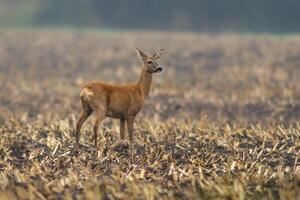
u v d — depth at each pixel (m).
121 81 78.56
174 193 24.97
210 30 165.00
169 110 55.00
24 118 47.69
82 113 32.03
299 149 32.75
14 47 113.88
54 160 30.83
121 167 29.39
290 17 167.00
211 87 69.38
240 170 28.86
